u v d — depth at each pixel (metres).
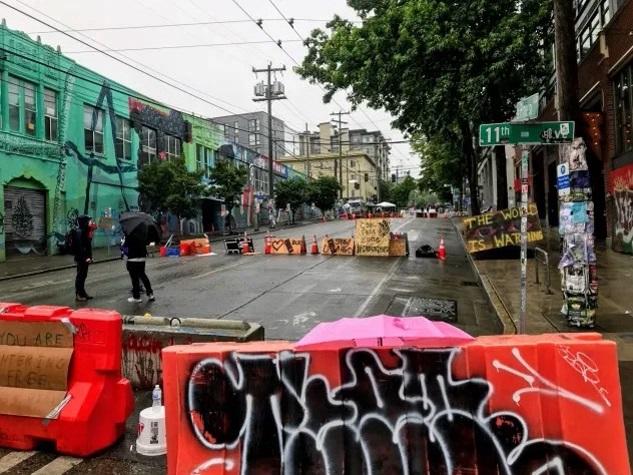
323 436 3.16
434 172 58.44
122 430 4.59
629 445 4.09
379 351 3.17
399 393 3.13
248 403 3.27
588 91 18.70
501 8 16.02
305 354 3.23
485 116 17.72
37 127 23.36
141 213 11.38
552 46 18.06
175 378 3.39
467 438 3.03
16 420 4.32
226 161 37.25
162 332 5.68
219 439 3.27
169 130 35.09
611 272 12.14
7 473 3.97
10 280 16.14
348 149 118.75
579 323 7.57
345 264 17.08
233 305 10.55
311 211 70.81
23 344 4.51
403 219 55.38
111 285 13.71
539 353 3.03
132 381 5.79
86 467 4.07
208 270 16.33
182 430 3.33
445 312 9.81
